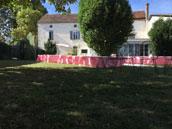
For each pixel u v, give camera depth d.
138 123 1.84
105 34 9.10
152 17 18.08
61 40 22.94
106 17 8.73
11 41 33.81
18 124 1.81
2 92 3.19
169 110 2.27
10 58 20.83
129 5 9.48
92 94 3.07
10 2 7.79
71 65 10.16
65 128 1.73
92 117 2.01
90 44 9.90
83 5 9.61
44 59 14.32
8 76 5.32
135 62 12.24
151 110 2.26
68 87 3.62
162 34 13.43
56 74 5.85
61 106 2.39
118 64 9.52
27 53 20.34
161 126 1.78
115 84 4.00
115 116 2.04
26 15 24.58
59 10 7.54
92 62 9.12
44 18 24.03
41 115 2.05
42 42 23.06
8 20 31.47
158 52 13.80
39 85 3.89
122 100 2.71
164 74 6.11
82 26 9.71
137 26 20.81
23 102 2.56
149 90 3.42
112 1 8.97
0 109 2.27
